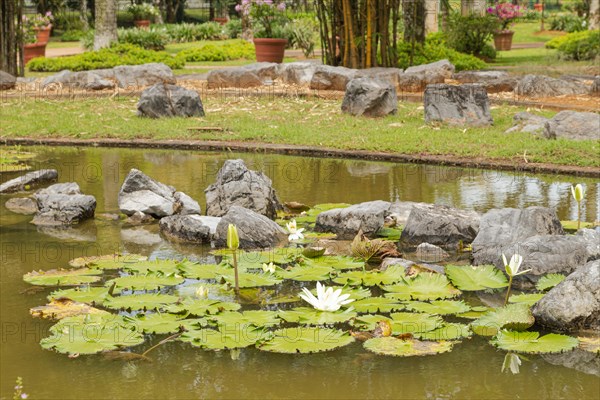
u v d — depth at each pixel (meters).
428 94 10.50
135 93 13.73
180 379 3.48
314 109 11.94
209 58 22.94
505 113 11.38
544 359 3.74
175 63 19.83
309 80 14.51
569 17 34.56
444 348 3.75
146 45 26.72
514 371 3.59
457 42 20.39
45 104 12.59
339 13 14.80
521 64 19.27
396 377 3.51
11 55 16.27
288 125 10.46
